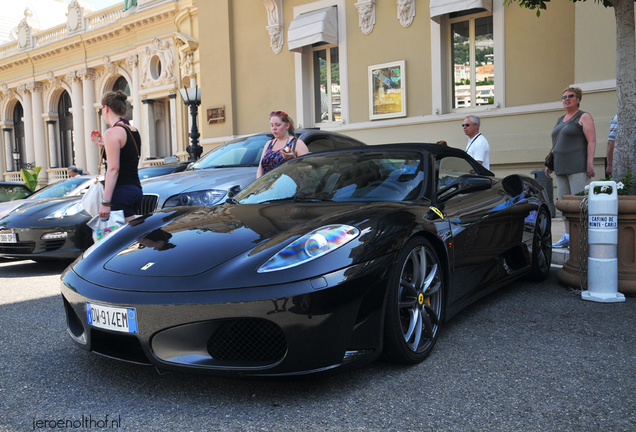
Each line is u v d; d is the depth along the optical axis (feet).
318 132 17.99
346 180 9.70
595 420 5.97
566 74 26.32
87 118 78.59
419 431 5.82
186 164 20.95
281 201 9.55
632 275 11.69
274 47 37.35
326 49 35.63
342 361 6.66
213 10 40.32
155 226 8.77
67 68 80.48
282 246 6.88
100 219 12.46
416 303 7.91
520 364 7.73
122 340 7.07
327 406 6.49
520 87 27.68
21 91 89.51
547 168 17.11
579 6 23.93
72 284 7.60
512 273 11.67
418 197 8.94
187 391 7.06
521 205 12.16
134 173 12.82
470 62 29.66
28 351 8.94
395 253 7.29
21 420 6.33
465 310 10.90
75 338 7.82
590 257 11.61
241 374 6.38
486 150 17.99
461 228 9.24
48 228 17.35
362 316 6.82
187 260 7.06
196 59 58.85
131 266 7.30
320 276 6.50
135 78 69.36
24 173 71.87
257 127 38.86
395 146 10.60
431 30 30.27
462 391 6.83
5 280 16.29
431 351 8.35
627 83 12.96
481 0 27.27
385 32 32.19
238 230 7.75
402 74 31.45
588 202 11.62
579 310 10.66
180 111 63.57
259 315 6.27
